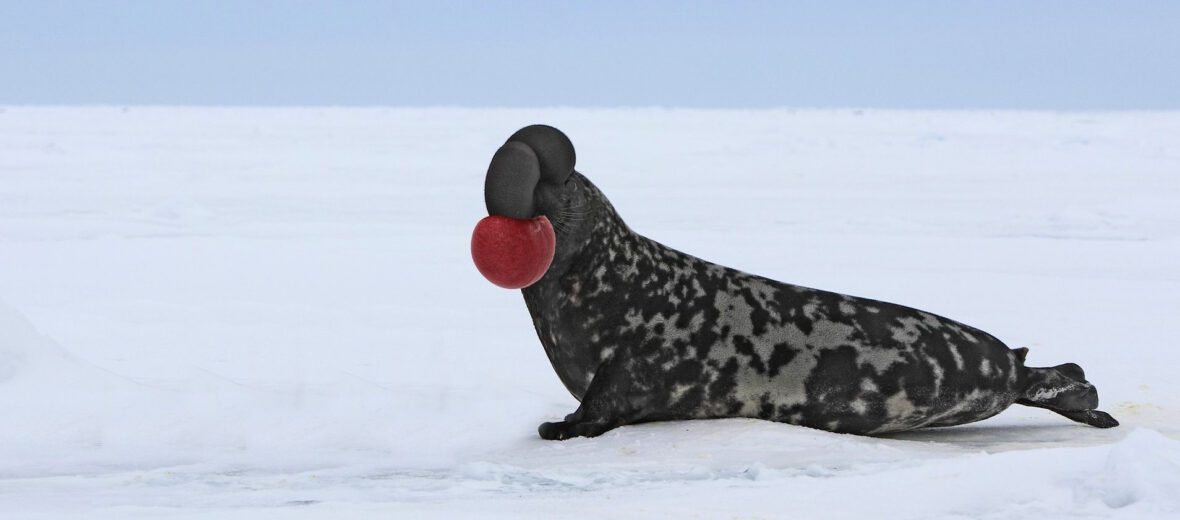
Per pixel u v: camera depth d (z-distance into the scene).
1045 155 85.06
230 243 29.61
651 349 9.41
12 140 95.25
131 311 18.45
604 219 9.48
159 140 101.06
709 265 9.82
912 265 26.06
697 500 6.47
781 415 9.45
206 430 9.55
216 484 7.51
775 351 9.41
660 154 85.94
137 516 6.04
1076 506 5.90
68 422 9.59
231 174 61.41
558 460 8.30
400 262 25.98
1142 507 5.70
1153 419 10.66
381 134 119.94
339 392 11.05
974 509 6.04
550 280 9.49
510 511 6.19
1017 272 24.89
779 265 25.80
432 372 13.36
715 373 9.40
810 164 74.75
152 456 8.69
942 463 6.82
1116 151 90.25
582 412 9.39
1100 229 35.62
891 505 6.20
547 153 8.88
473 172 65.81
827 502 6.32
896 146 97.81
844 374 9.34
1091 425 10.19
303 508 6.33
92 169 63.16
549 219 9.07
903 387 9.36
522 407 10.68
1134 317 18.64
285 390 11.07
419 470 8.09
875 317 9.58
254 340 15.73
